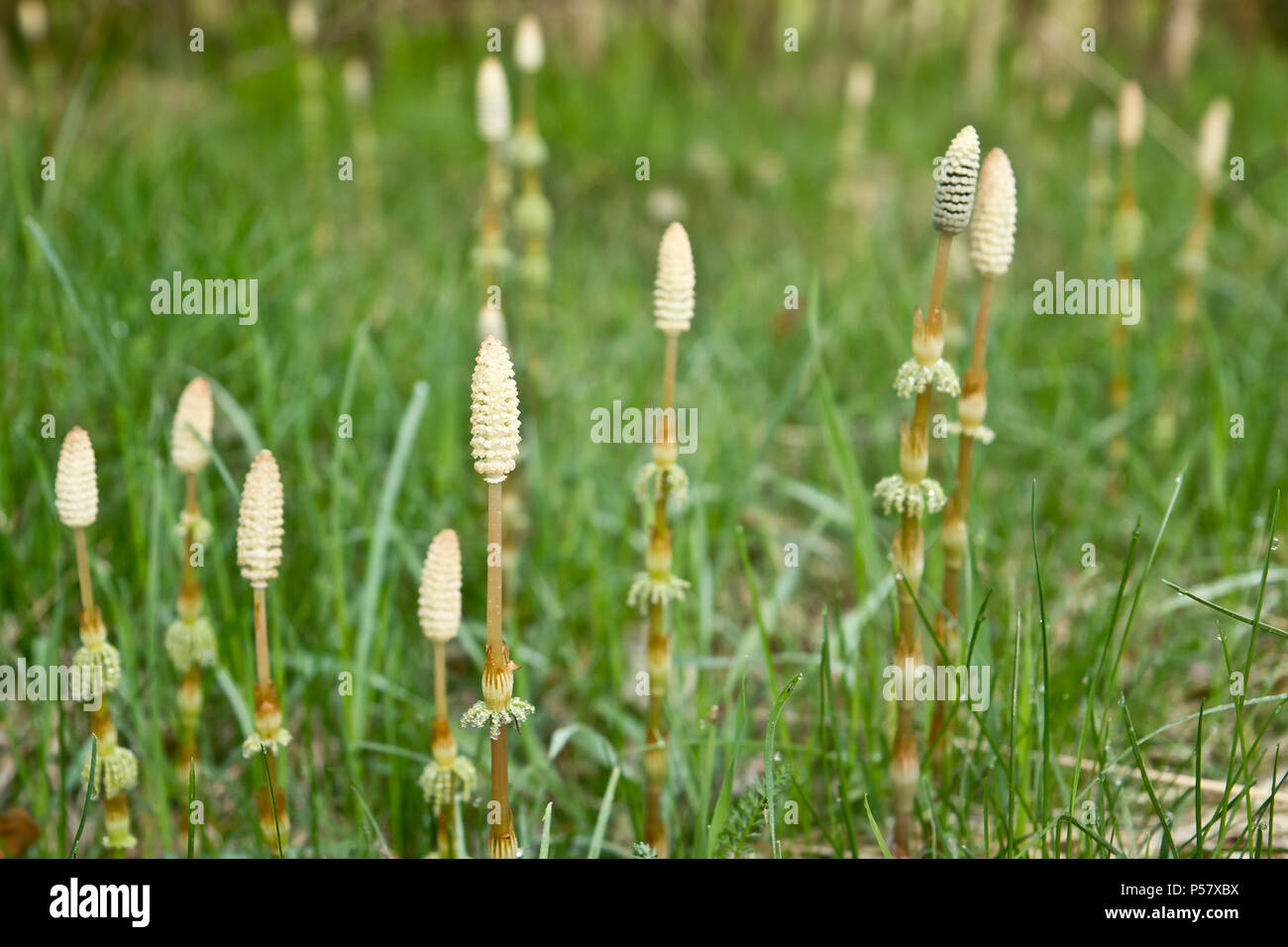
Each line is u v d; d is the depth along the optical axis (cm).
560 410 441
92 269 405
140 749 256
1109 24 984
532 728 302
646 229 666
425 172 703
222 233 452
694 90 884
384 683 269
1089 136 807
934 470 366
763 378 491
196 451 234
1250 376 438
